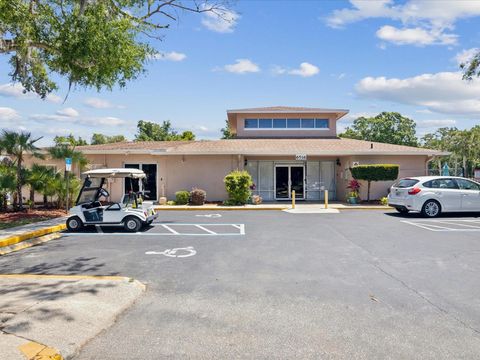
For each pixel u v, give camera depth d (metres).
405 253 8.96
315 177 23.59
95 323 4.79
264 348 4.20
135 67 12.02
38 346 4.05
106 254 9.00
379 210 18.39
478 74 19.50
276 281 6.75
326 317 5.08
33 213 15.54
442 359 3.96
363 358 3.98
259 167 23.45
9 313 4.90
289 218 15.55
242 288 6.36
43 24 9.78
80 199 12.55
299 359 3.96
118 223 12.26
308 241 10.52
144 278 6.99
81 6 8.89
